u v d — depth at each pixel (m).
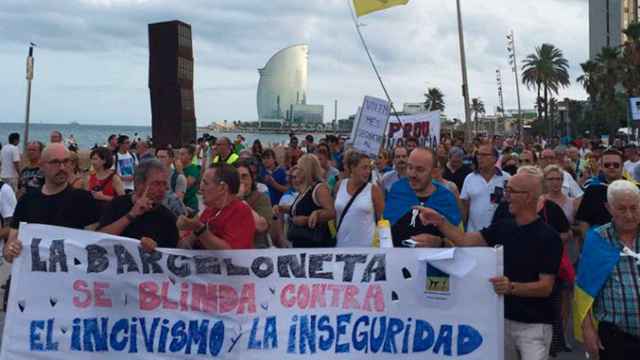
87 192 6.08
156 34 26.14
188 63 27.05
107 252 5.24
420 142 16.34
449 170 10.82
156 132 26.41
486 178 8.43
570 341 7.55
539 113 88.00
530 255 4.70
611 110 70.12
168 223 5.45
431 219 5.14
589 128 75.88
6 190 9.16
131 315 5.25
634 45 63.16
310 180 7.32
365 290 5.13
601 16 115.81
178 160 11.84
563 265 5.52
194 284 5.25
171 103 26.28
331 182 10.45
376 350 5.11
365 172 6.86
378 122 12.18
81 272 5.23
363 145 12.20
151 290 5.26
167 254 5.25
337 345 5.15
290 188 9.57
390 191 6.07
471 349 4.93
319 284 5.19
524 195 4.71
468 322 4.93
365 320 5.13
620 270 4.40
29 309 5.21
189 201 11.91
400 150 9.35
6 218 9.18
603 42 115.88
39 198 5.93
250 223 5.58
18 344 5.20
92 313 5.25
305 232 7.20
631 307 4.35
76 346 5.23
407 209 5.87
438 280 4.99
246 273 5.23
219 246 5.21
